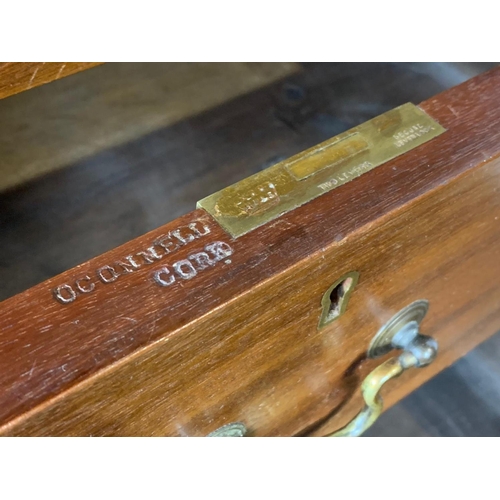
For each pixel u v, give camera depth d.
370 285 0.57
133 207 0.67
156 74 0.81
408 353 0.64
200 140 0.74
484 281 0.75
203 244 0.46
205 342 0.45
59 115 0.75
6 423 0.38
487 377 0.99
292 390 0.62
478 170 0.52
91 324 0.42
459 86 0.58
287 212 0.48
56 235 0.64
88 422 0.43
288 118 0.77
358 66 0.82
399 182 0.51
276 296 0.47
